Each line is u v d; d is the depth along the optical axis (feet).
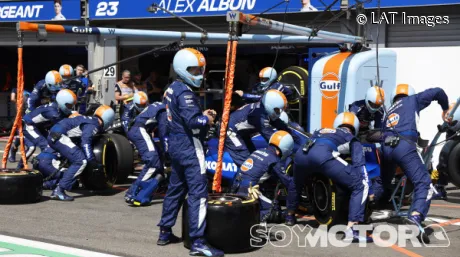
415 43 88.74
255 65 109.70
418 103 52.95
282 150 50.39
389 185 55.06
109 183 67.56
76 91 81.05
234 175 57.31
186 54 42.27
